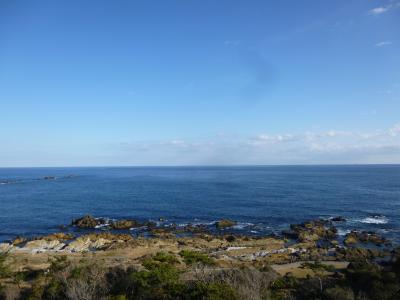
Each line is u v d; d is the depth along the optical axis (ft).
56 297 80.79
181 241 181.78
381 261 141.38
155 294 73.05
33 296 83.10
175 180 631.15
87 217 241.96
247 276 84.43
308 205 302.45
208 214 267.18
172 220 249.14
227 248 168.14
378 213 267.18
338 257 150.10
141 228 226.58
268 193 387.75
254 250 163.94
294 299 80.12
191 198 353.10
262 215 259.80
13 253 158.20
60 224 240.53
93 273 87.15
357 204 308.81
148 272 81.05
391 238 193.16
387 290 77.20
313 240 185.68
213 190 426.10
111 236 195.31
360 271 95.14
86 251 164.66
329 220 238.68
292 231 202.59
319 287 87.66
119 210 290.35
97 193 412.98
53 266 110.83
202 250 163.02
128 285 80.02
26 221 249.75
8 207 309.01
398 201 327.06
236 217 254.47
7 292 87.97
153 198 358.84
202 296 65.00
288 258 148.46
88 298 74.59
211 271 93.71
